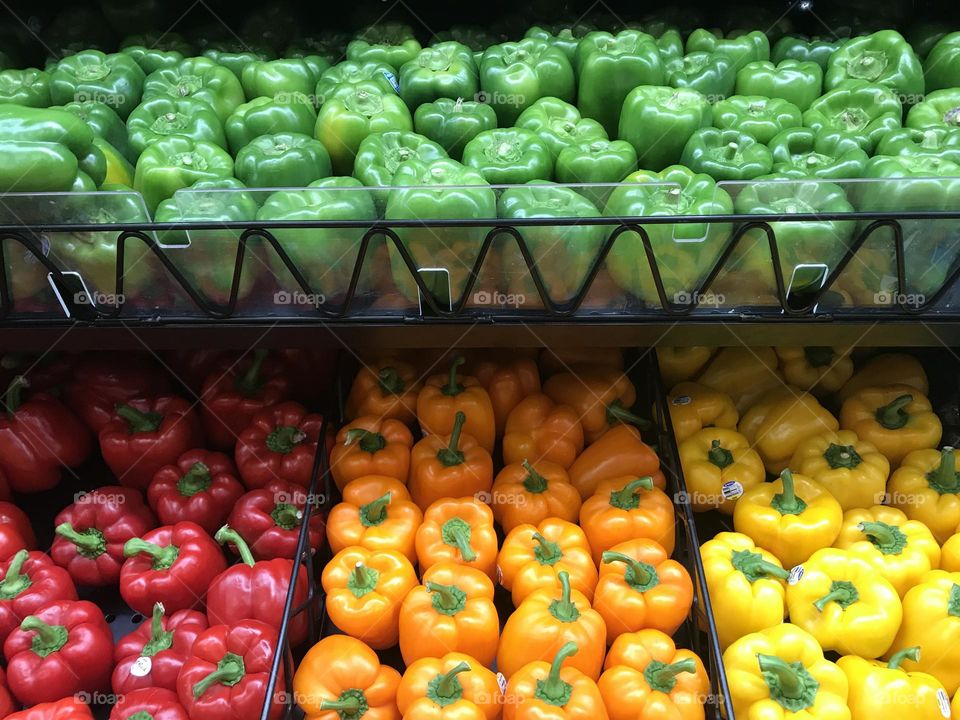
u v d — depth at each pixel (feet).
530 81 2.88
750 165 2.47
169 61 3.10
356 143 2.68
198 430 2.99
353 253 2.13
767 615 2.32
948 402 3.04
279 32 3.31
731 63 2.99
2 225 2.06
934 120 2.65
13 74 2.91
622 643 2.21
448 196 2.08
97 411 3.01
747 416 2.94
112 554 2.65
